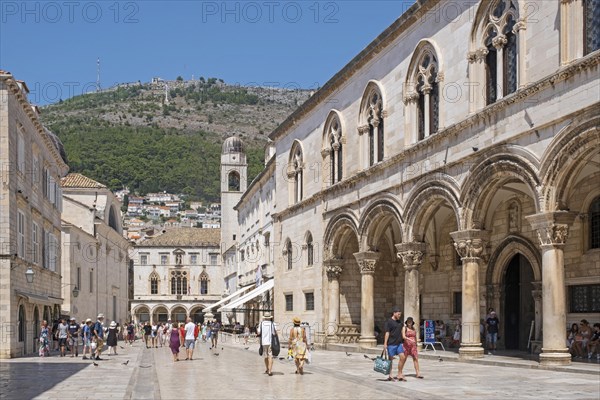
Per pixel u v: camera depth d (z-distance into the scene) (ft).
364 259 126.82
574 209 93.09
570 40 75.97
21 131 137.28
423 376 74.90
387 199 117.60
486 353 100.17
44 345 137.18
